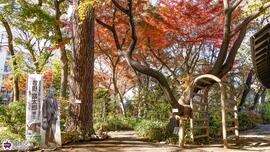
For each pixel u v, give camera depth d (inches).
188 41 620.7
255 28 818.8
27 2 573.3
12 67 679.7
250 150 370.9
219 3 584.1
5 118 406.3
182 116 429.7
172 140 433.1
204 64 847.7
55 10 668.7
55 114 375.6
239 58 963.3
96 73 881.5
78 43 449.7
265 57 121.3
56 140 369.7
